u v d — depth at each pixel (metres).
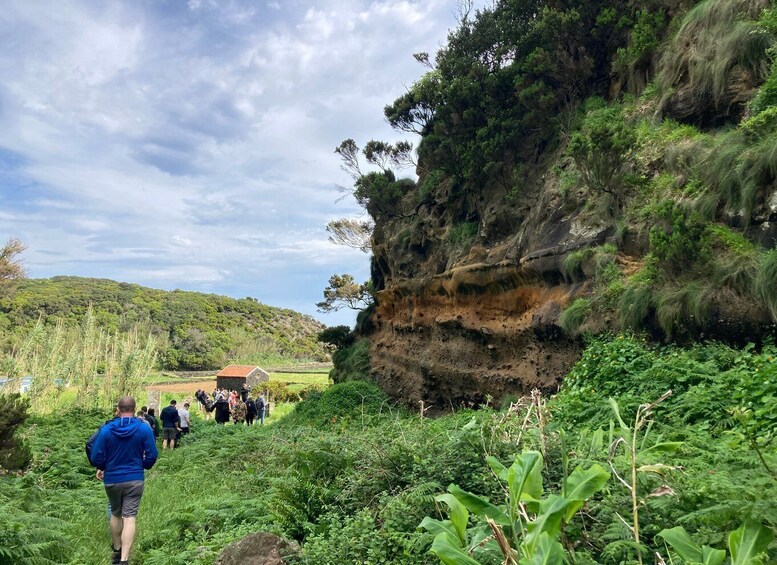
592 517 3.23
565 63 14.63
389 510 4.67
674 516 3.02
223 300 125.81
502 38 16.50
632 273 10.02
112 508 5.90
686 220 9.14
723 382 6.68
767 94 8.69
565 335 11.38
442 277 17.33
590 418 7.44
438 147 17.62
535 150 15.23
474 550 2.64
